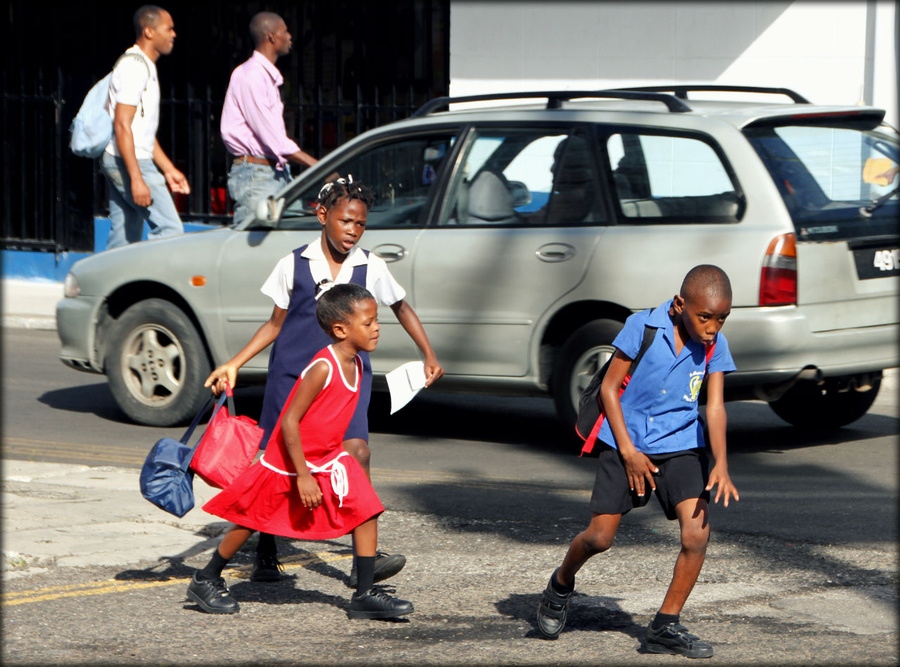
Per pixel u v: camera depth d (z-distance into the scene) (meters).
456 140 22.27
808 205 20.28
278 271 14.41
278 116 28.94
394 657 12.00
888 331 20.81
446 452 22.30
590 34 37.19
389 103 40.72
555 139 21.59
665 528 17.09
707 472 12.23
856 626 12.97
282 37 28.94
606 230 20.83
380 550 15.98
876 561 15.38
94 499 18.38
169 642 12.45
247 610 13.56
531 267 21.09
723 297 11.63
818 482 19.67
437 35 39.84
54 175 44.47
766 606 13.66
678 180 20.66
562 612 12.59
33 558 15.28
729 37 35.84
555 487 19.56
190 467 13.31
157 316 24.05
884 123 22.30
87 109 28.25
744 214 20.05
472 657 12.02
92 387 29.03
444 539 16.56
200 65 42.72
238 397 27.31
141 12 28.14
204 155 42.94
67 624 13.00
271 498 13.00
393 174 22.73
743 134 20.42
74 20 43.84
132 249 24.81
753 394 20.19
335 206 14.12
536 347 21.17
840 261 20.25
